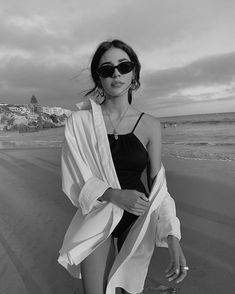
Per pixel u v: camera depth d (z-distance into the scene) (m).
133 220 1.94
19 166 10.67
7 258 3.62
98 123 1.88
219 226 4.32
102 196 1.83
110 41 2.01
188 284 2.95
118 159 1.89
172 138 23.53
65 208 5.45
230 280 2.98
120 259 1.83
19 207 5.68
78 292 2.90
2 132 63.12
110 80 1.96
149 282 2.99
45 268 3.35
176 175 8.05
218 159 10.80
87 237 1.79
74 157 1.86
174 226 1.81
